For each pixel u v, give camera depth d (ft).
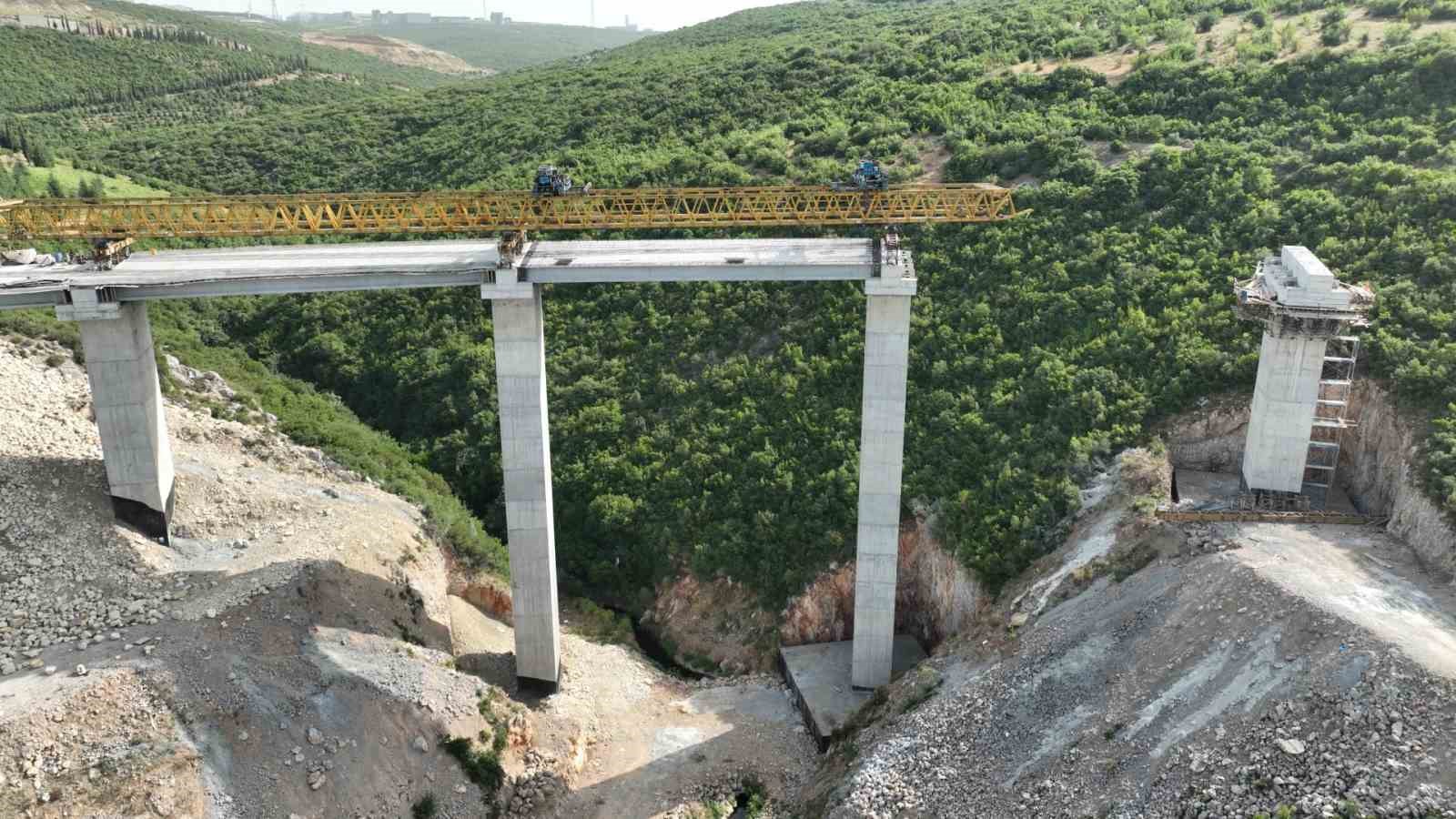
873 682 160.97
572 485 204.95
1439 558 128.57
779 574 179.52
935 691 141.79
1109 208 209.77
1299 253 150.00
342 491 184.96
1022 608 147.84
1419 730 99.86
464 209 152.56
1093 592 141.38
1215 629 122.42
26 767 109.40
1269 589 122.72
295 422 209.56
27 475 154.51
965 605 163.22
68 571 143.02
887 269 140.56
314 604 146.00
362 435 218.59
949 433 181.78
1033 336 191.21
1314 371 142.31
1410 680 104.12
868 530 152.56
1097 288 192.75
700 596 185.68
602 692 166.71
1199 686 116.57
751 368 211.00
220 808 115.14
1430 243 168.35
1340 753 101.04
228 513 165.17
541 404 148.36
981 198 152.97
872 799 124.47
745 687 170.40
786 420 197.88
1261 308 146.10
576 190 154.71
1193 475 160.97
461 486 217.97
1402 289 162.91
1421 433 142.51
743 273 143.54
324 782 122.62
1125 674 124.47
